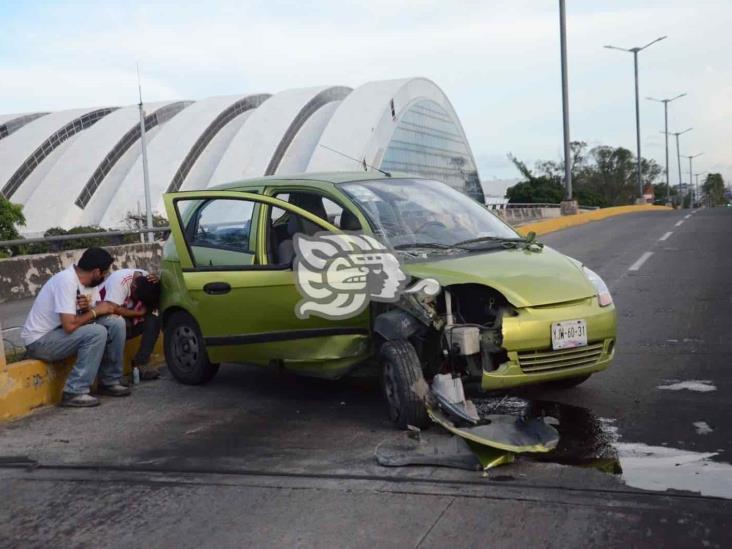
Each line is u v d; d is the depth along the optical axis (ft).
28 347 21.90
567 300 17.49
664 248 58.18
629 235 75.05
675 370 21.86
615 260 51.80
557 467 14.88
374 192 20.71
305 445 17.17
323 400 20.97
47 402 21.94
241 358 21.45
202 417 20.03
